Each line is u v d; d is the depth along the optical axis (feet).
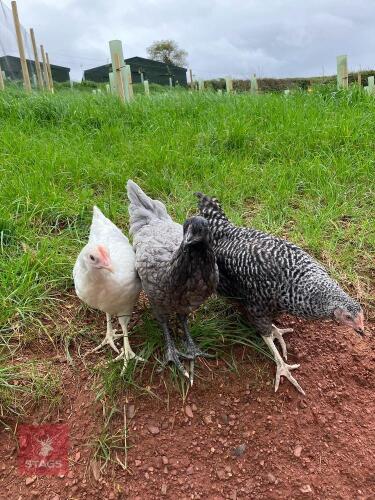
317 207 4.19
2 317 2.97
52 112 6.09
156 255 2.64
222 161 4.82
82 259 2.58
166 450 2.49
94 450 2.48
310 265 2.62
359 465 2.50
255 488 2.41
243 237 2.89
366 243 3.80
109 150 5.07
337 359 2.95
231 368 2.81
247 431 2.58
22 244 3.54
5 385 2.63
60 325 3.05
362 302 3.30
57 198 3.99
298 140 5.13
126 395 2.67
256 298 2.68
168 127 5.64
